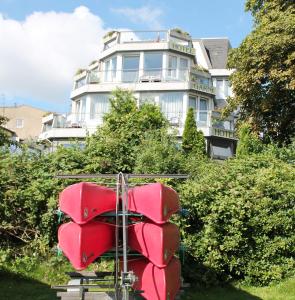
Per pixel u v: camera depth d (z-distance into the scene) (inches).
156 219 299.3
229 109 983.0
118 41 1665.8
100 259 453.1
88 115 1578.5
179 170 566.3
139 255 313.1
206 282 447.5
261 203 471.8
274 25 873.5
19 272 446.6
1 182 487.8
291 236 473.1
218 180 498.3
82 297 305.4
